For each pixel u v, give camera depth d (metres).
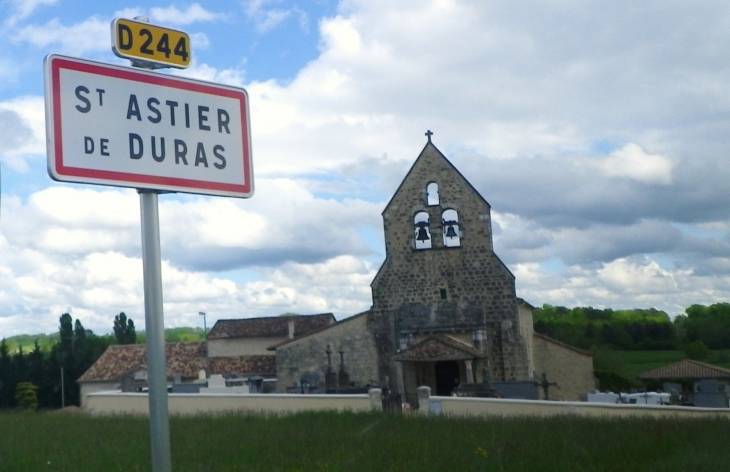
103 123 4.34
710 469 10.72
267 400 28.30
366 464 11.97
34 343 74.88
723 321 88.25
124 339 82.94
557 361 43.00
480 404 24.81
